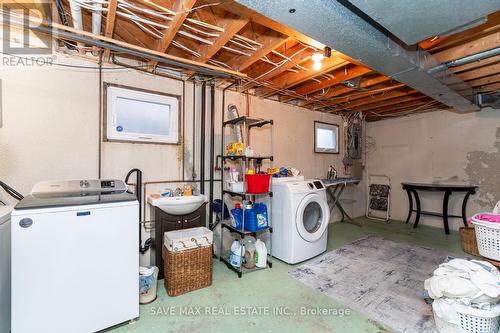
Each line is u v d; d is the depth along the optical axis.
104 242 1.65
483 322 1.48
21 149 2.02
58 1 1.65
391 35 1.92
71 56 2.22
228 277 2.48
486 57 2.23
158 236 2.38
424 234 3.97
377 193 5.23
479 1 1.33
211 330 1.70
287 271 2.62
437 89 2.84
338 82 3.00
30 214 1.42
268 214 3.00
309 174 4.34
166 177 2.77
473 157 4.08
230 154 2.89
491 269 1.66
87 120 2.30
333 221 4.77
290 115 4.05
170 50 2.44
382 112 4.85
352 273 2.57
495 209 2.34
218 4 1.58
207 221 3.06
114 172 2.45
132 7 1.64
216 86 3.14
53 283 1.49
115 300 1.70
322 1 1.41
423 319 1.82
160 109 2.75
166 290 2.21
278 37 2.08
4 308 1.50
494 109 3.87
